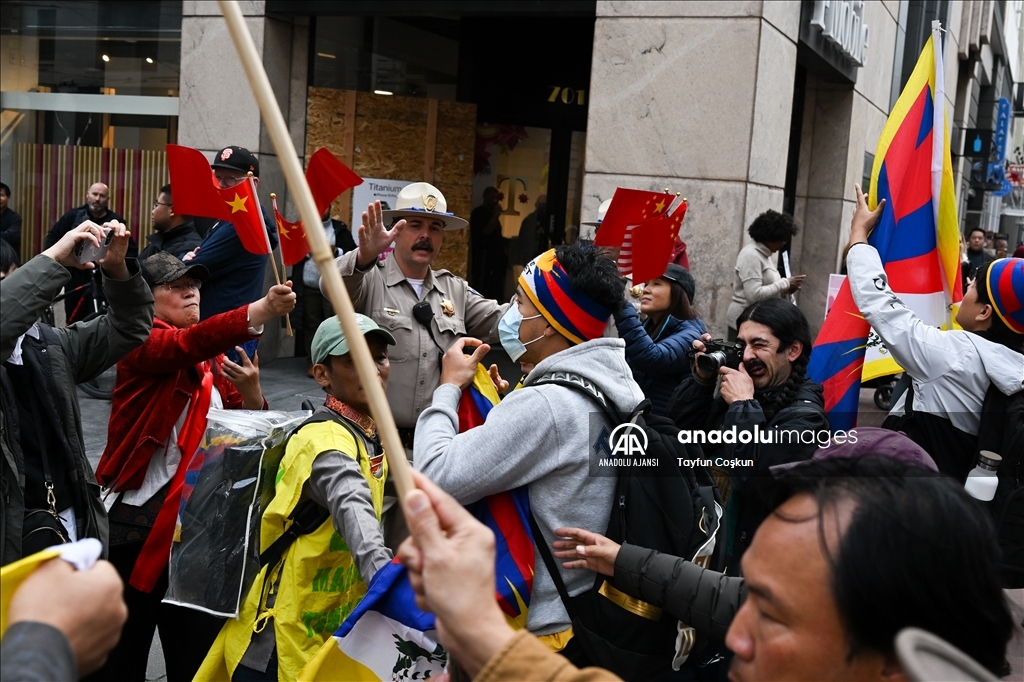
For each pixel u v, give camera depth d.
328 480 2.61
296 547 2.69
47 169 10.43
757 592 1.25
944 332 3.27
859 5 10.21
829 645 1.19
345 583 2.73
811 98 11.00
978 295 3.49
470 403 2.63
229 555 2.75
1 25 10.45
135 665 3.25
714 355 2.85
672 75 7.73
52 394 2.72
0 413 2.49
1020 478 3.01
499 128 11.19
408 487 1.16
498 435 2.25
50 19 10.26
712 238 7.70
